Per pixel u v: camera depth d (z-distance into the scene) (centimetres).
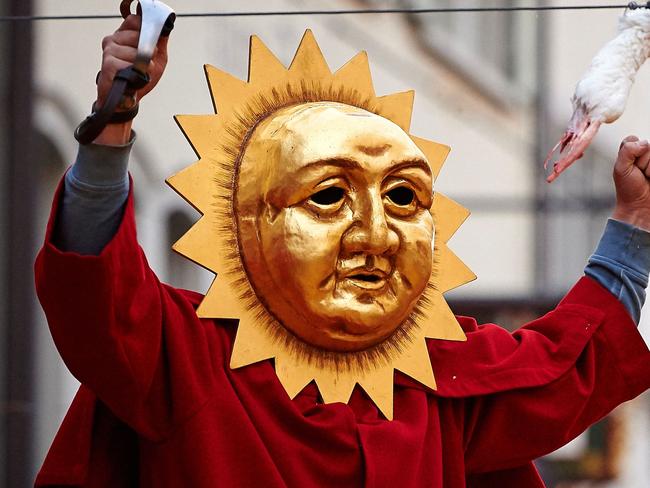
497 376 1223
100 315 1038
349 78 1232
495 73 3048
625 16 1250
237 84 1192
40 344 1961
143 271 1077
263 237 1154
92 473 1129
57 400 2002
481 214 2961
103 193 1042
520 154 3020
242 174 1173
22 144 1898
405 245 1168
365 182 1155
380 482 1130
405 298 1169
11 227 1888
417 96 2997
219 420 1107
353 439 1143
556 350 1247
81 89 2195
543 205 2952
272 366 1155
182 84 2400
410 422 1177
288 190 1146
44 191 2166
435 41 2981
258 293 1160
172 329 1104
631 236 1286
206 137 1173
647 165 1283
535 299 2895
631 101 3038
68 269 1025
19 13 1908
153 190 2338
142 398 1084
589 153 2961
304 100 1212
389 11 1214
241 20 2520
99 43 2209
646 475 2948
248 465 1102
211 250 1156
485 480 1282
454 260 1248
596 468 2939
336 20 2814
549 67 3050
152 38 1041
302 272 1139
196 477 1091
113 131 1043
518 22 3061
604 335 1261
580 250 2928
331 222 1150
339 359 1177
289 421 1134
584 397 1240
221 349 1141
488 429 1228
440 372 1219
